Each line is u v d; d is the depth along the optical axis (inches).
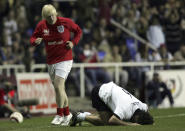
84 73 2241.6
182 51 2571.4
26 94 1988.2
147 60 2470.5
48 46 1342.3
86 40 2428.6
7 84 1754.4
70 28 1342.3
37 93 2025.1
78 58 2293.3
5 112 1763.0
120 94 1224.2
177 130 1163.3
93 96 1269.7
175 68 2411.4
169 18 2701.8
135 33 2640.3
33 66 2145.7
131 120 1221.1
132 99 1224.2
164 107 2186.3
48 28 1332.4
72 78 2213.3
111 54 2422.5
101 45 2450.8
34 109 2005.4
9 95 1766.7
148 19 2679.6
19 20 2466.8
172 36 2677.2
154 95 2188.7
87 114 1269.7
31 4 2554.1
